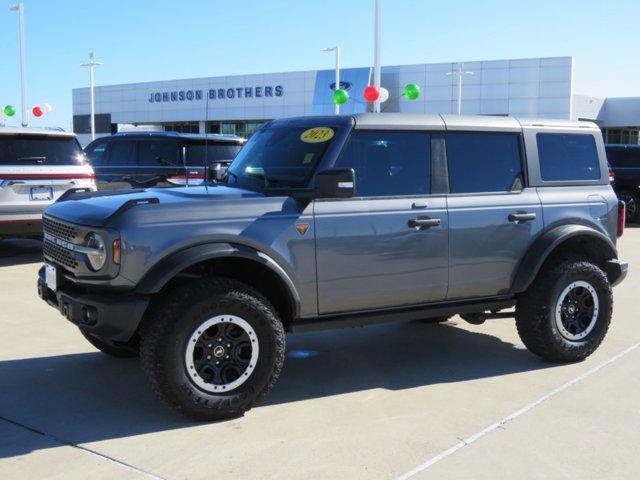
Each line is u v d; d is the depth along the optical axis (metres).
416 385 5.05
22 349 5.80
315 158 4.66
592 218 5.68
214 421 4.29
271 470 3.64
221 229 4.21
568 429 4.22
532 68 40.62
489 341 6.30
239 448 3.91
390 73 43.91
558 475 3.63
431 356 5.81
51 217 4.69
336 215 4.58
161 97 50.78
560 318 5.46
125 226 4.01
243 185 4.91
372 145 4.81
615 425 4.29
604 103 45.41
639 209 16.89
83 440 4.01
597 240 5.71
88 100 55.78
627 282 9.25
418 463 3.74
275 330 4.35
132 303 4.01
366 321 4.82
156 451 3.86
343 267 4.62
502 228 5.23
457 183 5.13
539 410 4.53
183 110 49.94
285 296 4.52
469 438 4.07
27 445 3.94
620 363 5.59
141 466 3.68
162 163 11.98
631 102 44.56
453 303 5.19
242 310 4.23
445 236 4.99
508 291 5.38
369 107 31.75
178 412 4.19
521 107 41.19
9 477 3.55
